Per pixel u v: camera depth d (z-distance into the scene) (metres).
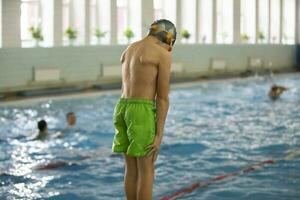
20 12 20.95
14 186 8.74
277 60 33.50
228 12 31.08
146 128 5.76
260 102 19.88
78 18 24.03
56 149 11.76
